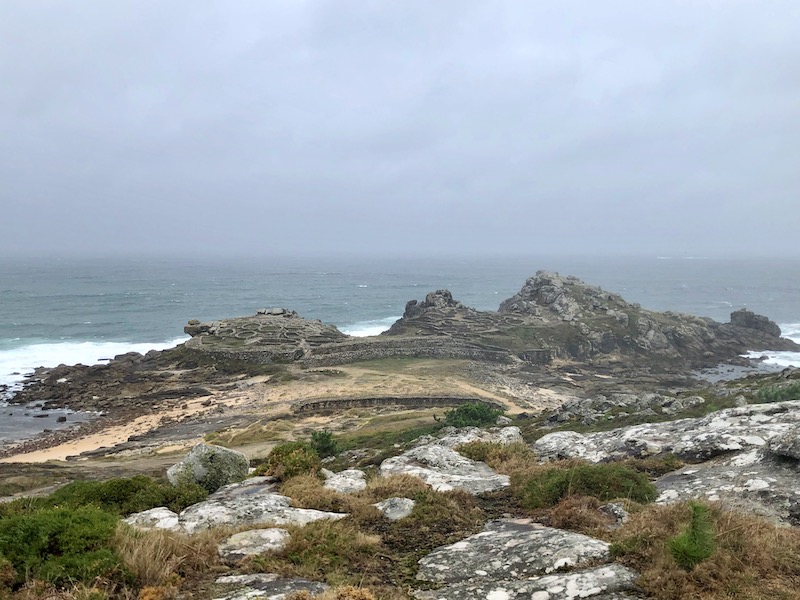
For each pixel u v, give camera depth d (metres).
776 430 12.34
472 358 95.12
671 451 12.87
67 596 5.92
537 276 137.75
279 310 114.38
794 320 156.50
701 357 102.12
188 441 49.06
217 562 7.49
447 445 19.53
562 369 93.75
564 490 10.41
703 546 6.37
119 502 12.46
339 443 36.06
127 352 98.44
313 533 8.44
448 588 6.81
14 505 11.52
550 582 6.50
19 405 65.75
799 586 6.02
